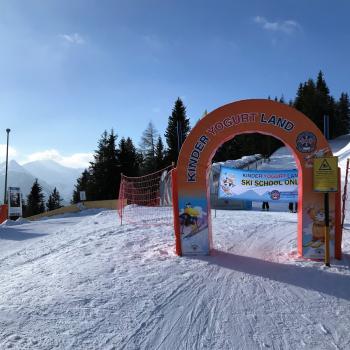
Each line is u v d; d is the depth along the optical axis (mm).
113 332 4785
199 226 8156
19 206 28109
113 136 55812
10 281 7000
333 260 7605
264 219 13703
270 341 4613
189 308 5457
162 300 5715
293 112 7695
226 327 4930
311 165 7668
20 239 13727
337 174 7113
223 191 14883
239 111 7891
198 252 8164
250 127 7867
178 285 6320
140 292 6020
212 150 8070
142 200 24875
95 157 56344
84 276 6855
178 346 4484
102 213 18953
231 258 7938
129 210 19359
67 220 19859
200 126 8062
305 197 7715
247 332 4812
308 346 4512
